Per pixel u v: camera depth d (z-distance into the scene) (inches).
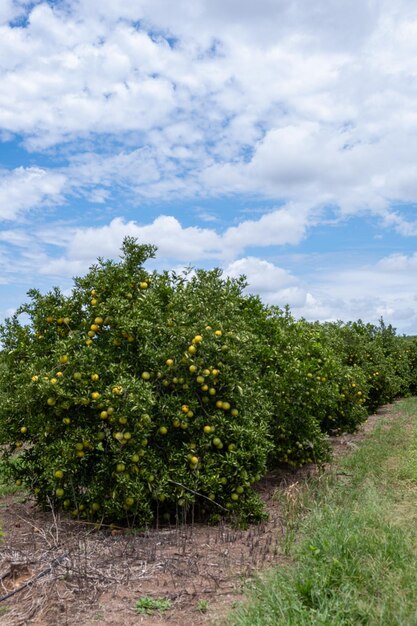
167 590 185.3
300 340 420.8
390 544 190.7
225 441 275.3
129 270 297.0
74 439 252.4
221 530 251.0
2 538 240.7
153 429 268.2
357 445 479.8
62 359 256.8
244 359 283.0
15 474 289.1
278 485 350.3
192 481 258.2
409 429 569.0
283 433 357.7
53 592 182.2
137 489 247.4
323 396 402.0
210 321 283.1
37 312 290.2
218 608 171.5
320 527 216.1
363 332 918.4
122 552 219.3
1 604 176.6
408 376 950.4
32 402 256.5
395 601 156.3
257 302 396.2
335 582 171.5
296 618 149.2
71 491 265.4
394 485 327.0
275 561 208.4
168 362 266.2
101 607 173.8
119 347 275.0
